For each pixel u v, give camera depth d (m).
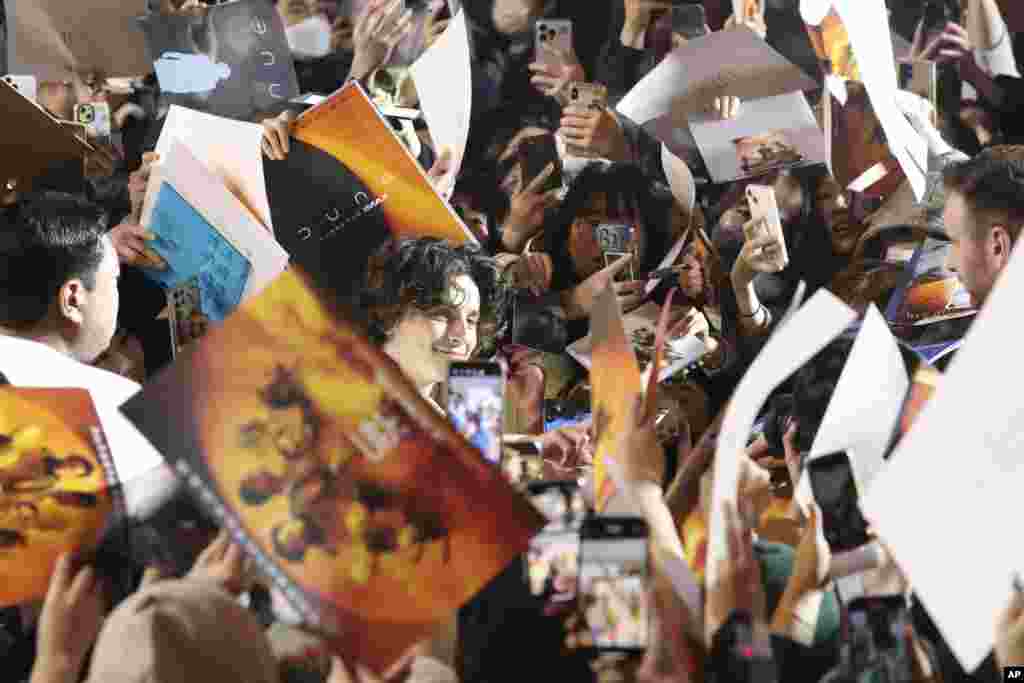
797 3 6.64
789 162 5.87
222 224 5.20
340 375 2.63
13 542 2.79
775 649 3.04
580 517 2.96
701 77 5.83
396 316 4.98
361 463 2.59
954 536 2.46
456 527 2.58
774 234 6.07
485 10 6.80
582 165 6.66
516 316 6.36
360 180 5.45
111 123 6.54
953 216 4.92
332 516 2.56
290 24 6.78
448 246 5.06
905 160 5.62
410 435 2.62
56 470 2.84
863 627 2.78
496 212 6.74
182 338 5.34
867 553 2.89
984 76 6.96
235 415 2.58
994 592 2.47
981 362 2.53
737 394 2.77
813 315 2.75
